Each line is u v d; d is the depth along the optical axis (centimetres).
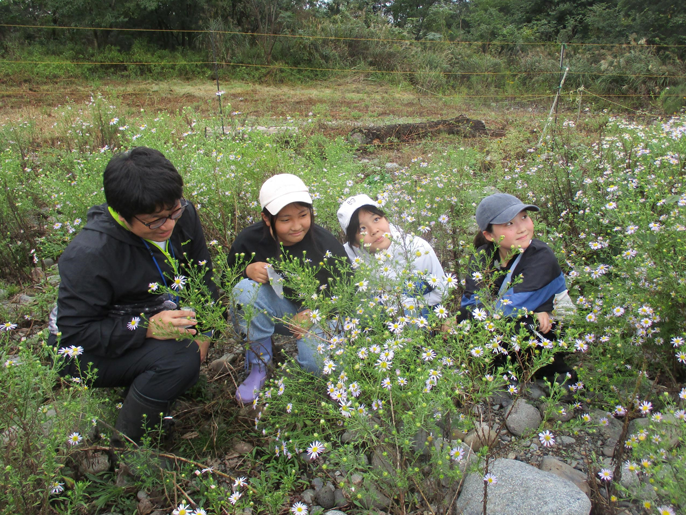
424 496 175
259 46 1620
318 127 786
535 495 176
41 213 434
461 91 1388
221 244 351
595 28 1761
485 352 190
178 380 208
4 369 177
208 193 354
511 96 1312
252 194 368
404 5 2511
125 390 232
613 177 352
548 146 524
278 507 184
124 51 1719
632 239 254
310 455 204
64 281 200
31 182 431
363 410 177
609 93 1306
